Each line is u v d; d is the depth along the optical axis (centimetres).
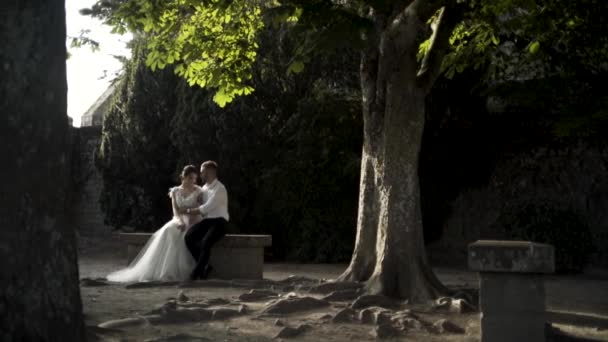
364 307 800
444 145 1648
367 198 946
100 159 1839
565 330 712
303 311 778
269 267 1501
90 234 2036
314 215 1619
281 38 1628
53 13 379
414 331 675
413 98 906
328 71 1677
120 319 701
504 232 1600
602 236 1500
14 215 356
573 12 1155
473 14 1051
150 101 1748
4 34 358
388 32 913
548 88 1257
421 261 886
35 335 356
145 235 1227
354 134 1650
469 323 715
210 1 995
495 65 1387
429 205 1644
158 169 1772
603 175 1513
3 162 354
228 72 1113
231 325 691
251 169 1670
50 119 374
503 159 1623
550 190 1567
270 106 1702
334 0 1081
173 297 902
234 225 1656
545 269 528
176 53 1114
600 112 1148
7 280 352
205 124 1644
